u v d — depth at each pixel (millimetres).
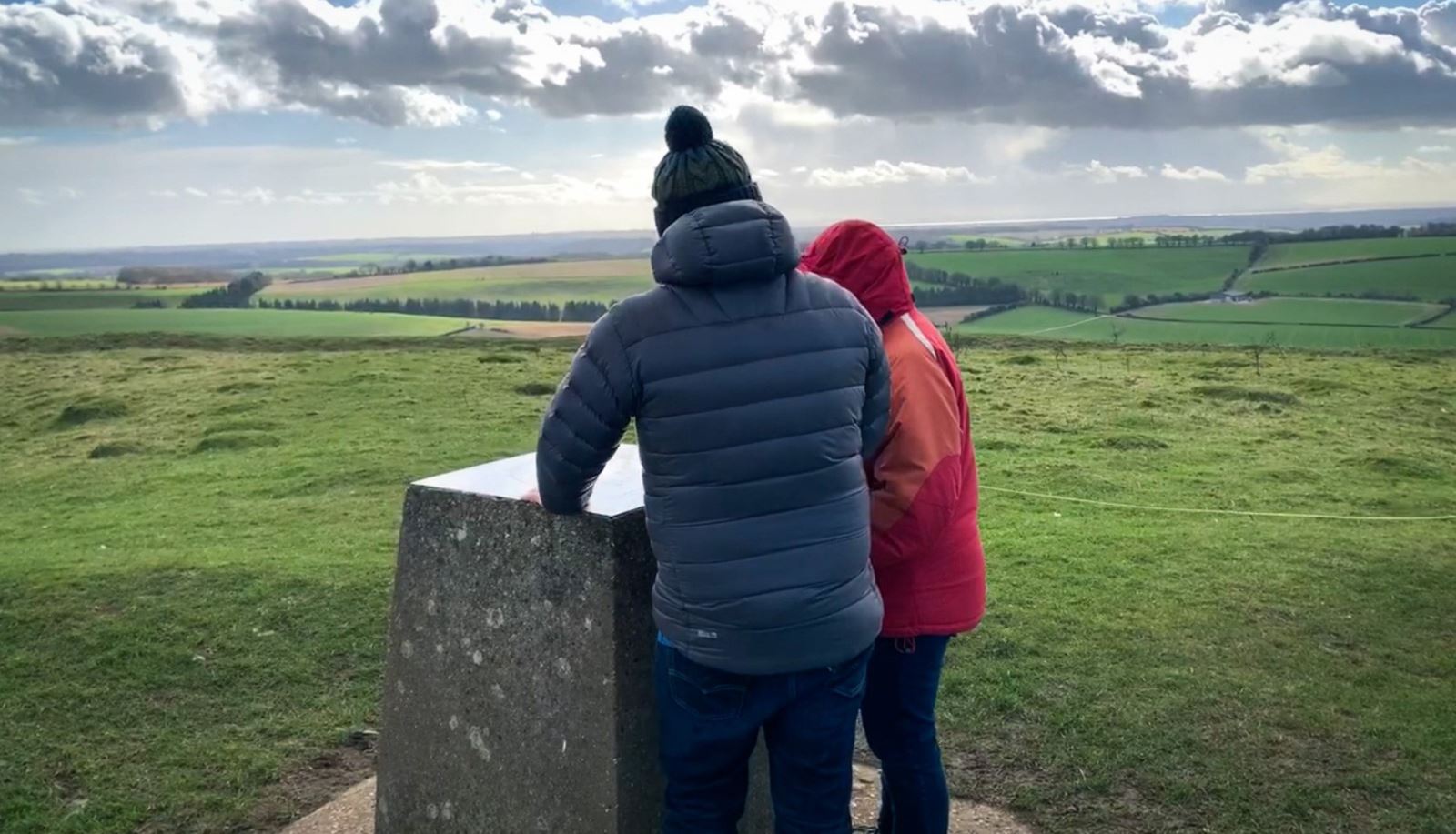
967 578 3373
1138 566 8156
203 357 31938
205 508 12047
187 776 4902
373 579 7699
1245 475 12859
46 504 13484
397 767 3920
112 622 6820
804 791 2982
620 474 3789
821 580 2787
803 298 2891
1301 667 6000
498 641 3604
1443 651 6305
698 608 2803
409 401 20250
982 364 26000
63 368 28969
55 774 4918
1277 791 4574
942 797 3432
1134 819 4414
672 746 3002
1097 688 5656
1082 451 14617
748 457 2762
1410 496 11641
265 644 6492
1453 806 4457
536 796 3570
